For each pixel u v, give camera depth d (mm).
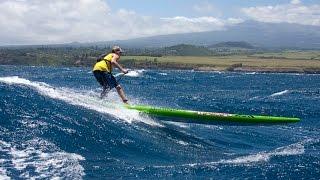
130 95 35281
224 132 17484
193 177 10586
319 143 15859
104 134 13023
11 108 14250
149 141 13484
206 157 12883
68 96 17766
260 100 41094
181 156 12625
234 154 13789
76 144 11750
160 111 16500
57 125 12797
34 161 10062
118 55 17391
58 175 9477
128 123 14852
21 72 95562
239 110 31578
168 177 10469
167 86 61656
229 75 135000
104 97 17562
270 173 11219
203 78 104750
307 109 33031
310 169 11742
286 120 17406
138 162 11453
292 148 14570
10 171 9297
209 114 16797
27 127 12258
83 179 9523
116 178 9961
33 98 16484
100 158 11211
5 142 10938
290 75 148125
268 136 17906
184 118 16609
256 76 132000
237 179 10609
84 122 13617
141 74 104938
